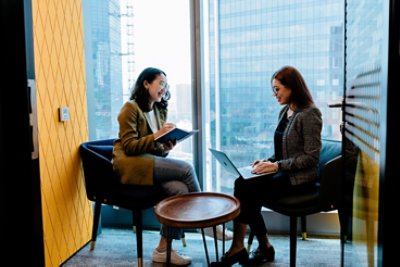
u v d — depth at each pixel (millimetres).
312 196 1938
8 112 797
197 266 2221
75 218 2438
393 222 791
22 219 834
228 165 2039
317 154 1978
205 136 2803
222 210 1697
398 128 777
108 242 2645
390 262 798
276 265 2193
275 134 2232
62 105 2256
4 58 783
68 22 2316
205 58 2748
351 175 1552
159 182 2252
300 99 2049
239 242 2119
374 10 1057
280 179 2068
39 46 1997
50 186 2139
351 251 1590
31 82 855
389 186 791
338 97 2334
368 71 1160
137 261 2305
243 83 2686
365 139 1235
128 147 2215
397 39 767
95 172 2279
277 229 2703
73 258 2375
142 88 2326
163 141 2207
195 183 2275
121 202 2176
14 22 798
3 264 812
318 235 2641
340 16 2447
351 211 1568
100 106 2879
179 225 1572
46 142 2086
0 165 795
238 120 2730
